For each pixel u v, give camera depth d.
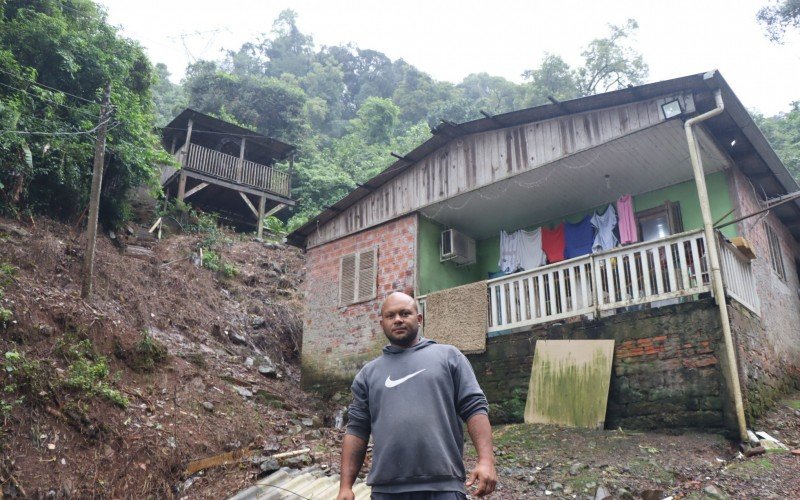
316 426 9.74
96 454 6.34
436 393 2.64
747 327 8.43
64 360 7.45
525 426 8.59
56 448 6.11
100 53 14.43
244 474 6.74
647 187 11.10
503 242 12.82
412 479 2.46
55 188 12.84
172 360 9.37
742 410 7.03
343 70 62.66
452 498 2.42
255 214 22.67
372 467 2.58
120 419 6.98
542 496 5.81
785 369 9.84
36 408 6.36
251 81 36.59
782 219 12.56
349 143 36.06
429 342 2.89
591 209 11.96
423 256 12.16
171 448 6.94
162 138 22.84
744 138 9.49
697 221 10.40
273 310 15.68
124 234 15.77
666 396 7.73
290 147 24.19
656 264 8.33
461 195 11.61
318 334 13.00
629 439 7.32
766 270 10.41
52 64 13.77
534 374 9.07
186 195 20.41
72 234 12.48
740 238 8.80
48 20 13.75
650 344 8.10
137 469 6.43
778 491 5.54
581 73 40.62
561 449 7.25
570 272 9.25
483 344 9.94
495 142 11.32
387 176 12.92
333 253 13.55
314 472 6.86
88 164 13.48
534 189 11.32
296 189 28.55
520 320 9.71
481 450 2.57
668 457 6.55
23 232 11.05
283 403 10.27
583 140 9.95
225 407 8.73
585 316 8.94
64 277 10.44
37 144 12.25
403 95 55.59
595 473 6.20
